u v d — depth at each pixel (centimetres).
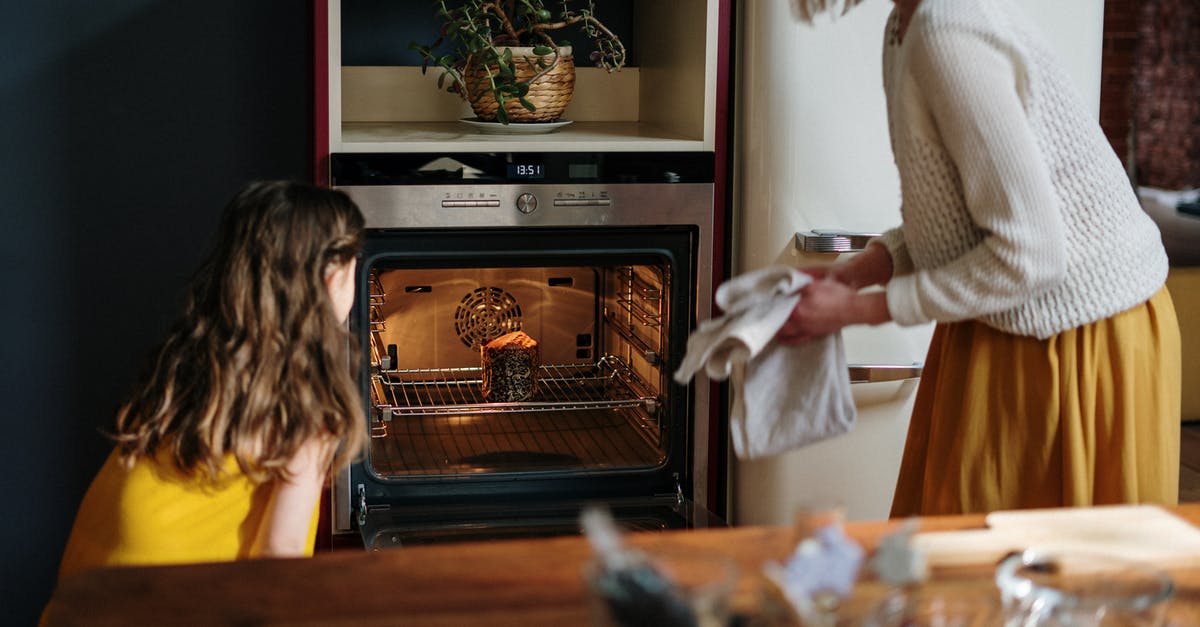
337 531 236
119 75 278
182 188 284
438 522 234
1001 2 159
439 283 260
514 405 249
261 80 282
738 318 163
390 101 271
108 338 287
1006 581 107
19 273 281
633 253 235
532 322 267
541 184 228
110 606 107
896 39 167
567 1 281
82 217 281
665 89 259
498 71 237
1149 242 167
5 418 286
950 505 173
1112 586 103
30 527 291
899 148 163
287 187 168
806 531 102
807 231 233
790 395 171
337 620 104
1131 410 165
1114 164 164
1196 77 545
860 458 241
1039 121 158
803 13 185
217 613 105
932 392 185
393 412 242
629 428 269
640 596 88
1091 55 235
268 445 155
